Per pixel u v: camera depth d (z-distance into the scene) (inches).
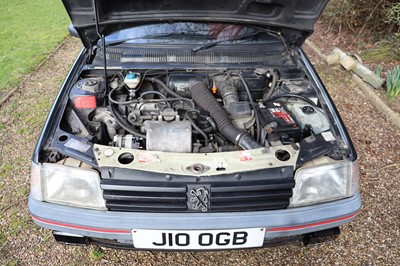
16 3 287.3
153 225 62.4
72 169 63.9
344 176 67.6
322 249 84.0
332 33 203.0
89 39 90.0
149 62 91.4
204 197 61.4
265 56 95.3
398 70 139.3
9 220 91.5
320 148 68.0
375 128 127.2
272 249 84.0
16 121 132.3
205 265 80.7
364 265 80.4
